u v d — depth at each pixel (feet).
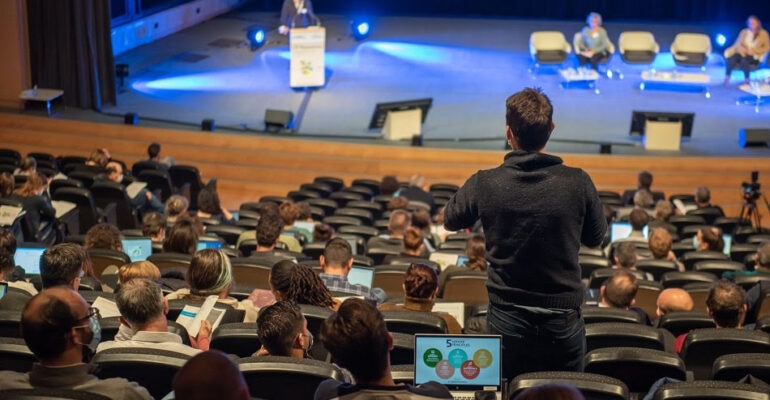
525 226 13.08
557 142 54.24
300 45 61.36
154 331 14.96
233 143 54.54
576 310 13.57
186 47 73.92
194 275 18.11
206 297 18.19
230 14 85.81
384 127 55.01
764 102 61.41
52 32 58.18
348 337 10.47
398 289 25.85
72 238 26.94
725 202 51.72
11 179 33.32
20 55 58.23
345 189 44.68
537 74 67.21
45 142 55.88
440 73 67.21
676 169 52.42
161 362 13.76
